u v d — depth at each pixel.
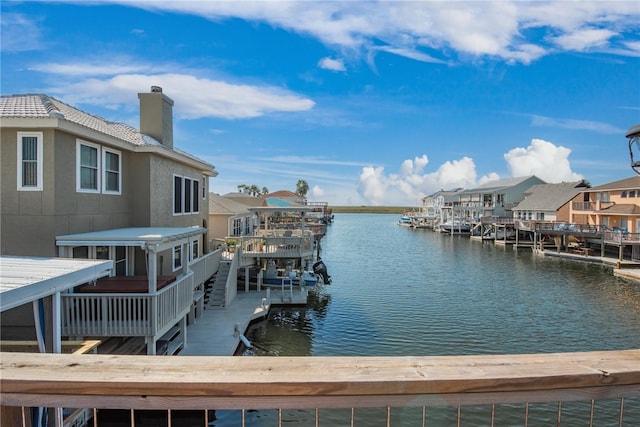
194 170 16.97
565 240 40.06
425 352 13.63
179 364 1.73
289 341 14.45
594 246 39.06
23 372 1.65
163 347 10.52
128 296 8.84
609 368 1.77
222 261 19.91
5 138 8.82
